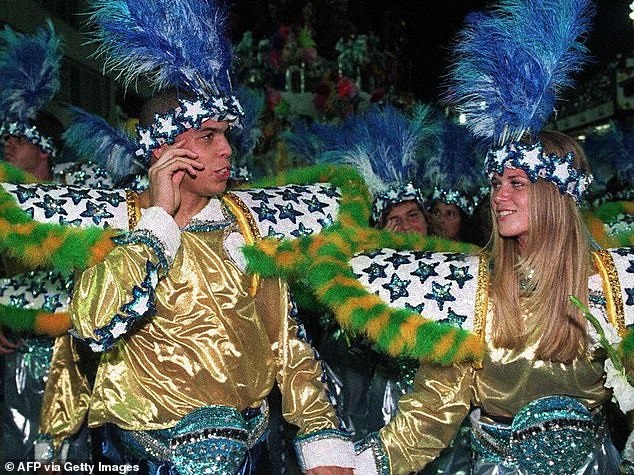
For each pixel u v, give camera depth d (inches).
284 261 85.8
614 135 207.2
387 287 83.4
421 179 166.1
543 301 77.9
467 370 80.8
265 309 87.8
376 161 143.1
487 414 81.9
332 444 83.7
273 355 87.6
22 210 84.0
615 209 143.3
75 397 114.1
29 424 129.3
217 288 83.7
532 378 78.5
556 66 82.0
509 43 82.8
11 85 146.3
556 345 77.2
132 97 241.9
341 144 148.7
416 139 147.8
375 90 405.4
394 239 94.1
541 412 78.5
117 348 83.9
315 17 432.1
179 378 82.4
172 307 82.1
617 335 77.6
